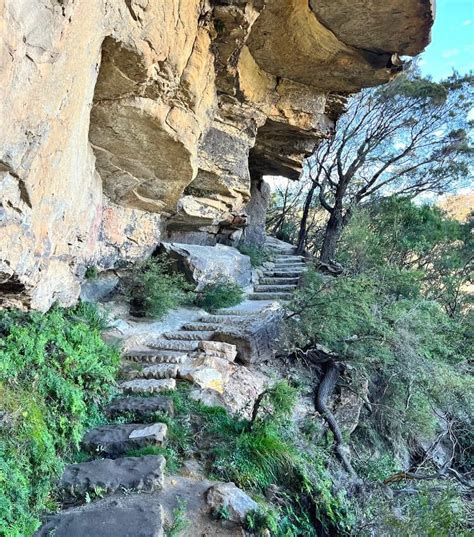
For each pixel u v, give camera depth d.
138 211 5.93
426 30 5.33
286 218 20.39
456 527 3.27
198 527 2.56
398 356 6.68
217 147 6.91
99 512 2.41
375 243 12.91
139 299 6.39
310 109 7.43
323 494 3.45
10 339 2.99
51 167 2.43
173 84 3.99
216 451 3.34
